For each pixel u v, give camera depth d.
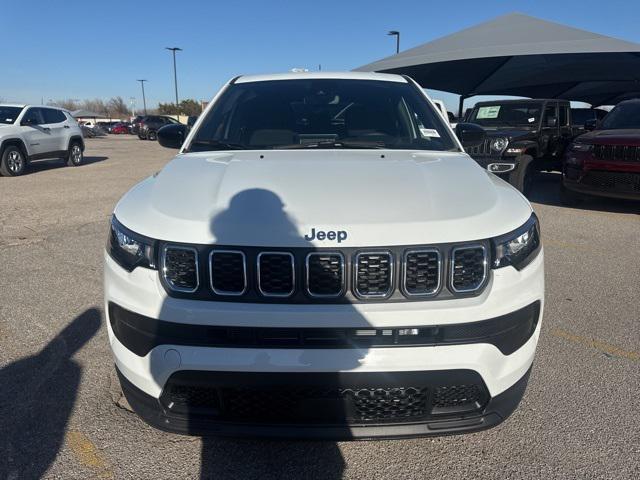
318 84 3.46
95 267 5.00
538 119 9.58
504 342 1.96
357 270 1.83
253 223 1.88
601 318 3.78
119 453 2.31
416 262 1.85
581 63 14.35
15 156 12.84
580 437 2.41
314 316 1.81
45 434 2.44
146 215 2.06
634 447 2.33
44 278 4.66
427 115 3.27
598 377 2.94
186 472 2.20
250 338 1.85
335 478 2.17
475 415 1.97
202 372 1.86
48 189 10.44
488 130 9.48
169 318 1.88
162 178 2.37
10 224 6.95
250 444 2.37
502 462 2.25
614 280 4.62
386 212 1.93
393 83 3.54
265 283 1.85
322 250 1.83
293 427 1.92
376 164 2.40
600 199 8.96
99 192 9.99
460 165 2.50
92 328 3.59
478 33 13.30
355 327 1.82
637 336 3.48
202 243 1.87
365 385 1.85
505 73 16.11
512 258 2.00
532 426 2.49
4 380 2.91
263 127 3.13
